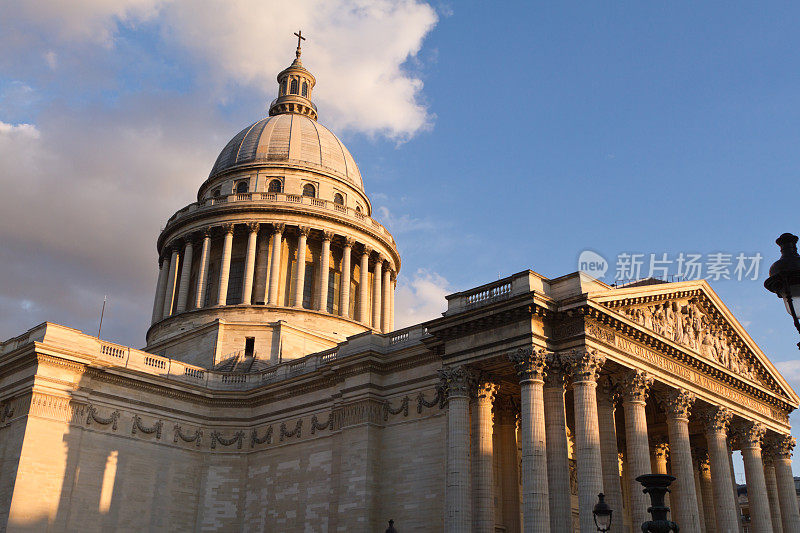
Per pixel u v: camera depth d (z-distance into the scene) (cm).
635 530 6406
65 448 7706
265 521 8375
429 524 6938
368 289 12212
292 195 11788
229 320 10756
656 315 7325
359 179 13562
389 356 7850
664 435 8662
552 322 6531
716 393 7831
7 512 7194
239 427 9050
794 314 2159
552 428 6269
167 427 8638
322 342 10706
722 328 8219
